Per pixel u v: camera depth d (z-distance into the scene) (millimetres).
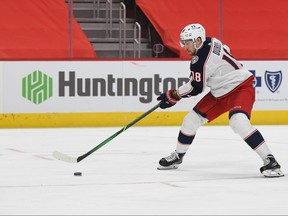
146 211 11781
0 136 23500
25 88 26016
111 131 24953
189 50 15742
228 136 23375
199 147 20609
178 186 14266
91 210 11852
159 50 30766
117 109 26625
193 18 31484
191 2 31906
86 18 31656
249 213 11625
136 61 26641
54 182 14773
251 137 15438
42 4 30766
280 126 26859
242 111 15664
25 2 30656
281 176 15422
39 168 16750
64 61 26203
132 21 32281
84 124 26422
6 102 25938
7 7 30344
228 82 15844
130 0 32969
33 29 29844
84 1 31969
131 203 12477
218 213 11625
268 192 13578
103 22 31797
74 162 16359
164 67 26828
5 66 25859
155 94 26797
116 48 31266
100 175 15703
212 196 13164
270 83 27500
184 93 16078
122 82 26594
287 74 27625
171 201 12680
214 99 16281
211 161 17859
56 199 12859
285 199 12875
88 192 13586
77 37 29766
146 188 14039
